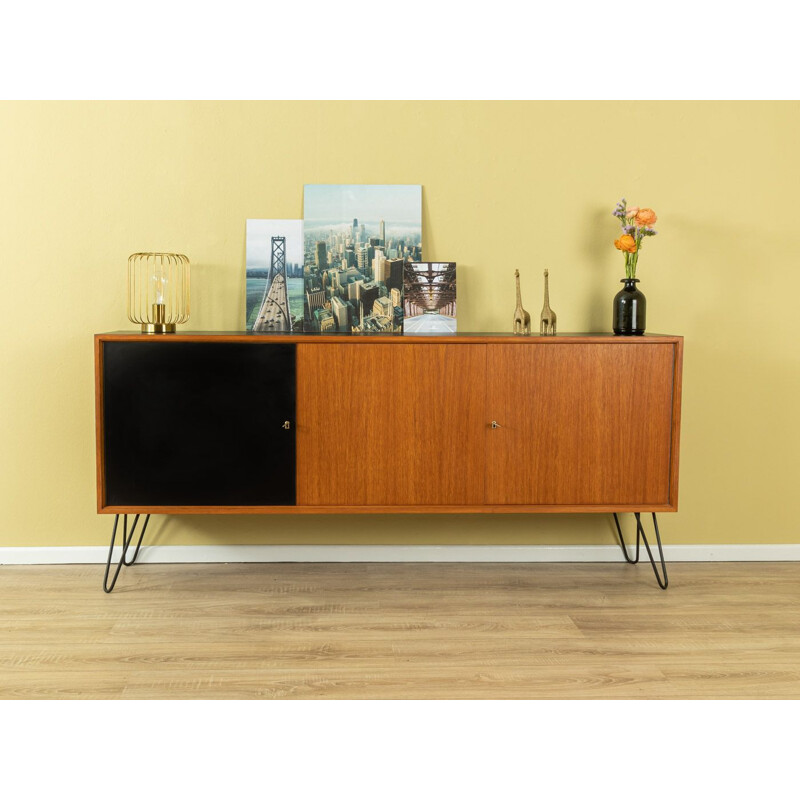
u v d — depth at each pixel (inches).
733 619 114.4
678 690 93.5
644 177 135.8
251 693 92.1
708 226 136.7
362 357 120.3
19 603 118.0
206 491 120.9
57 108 130.4
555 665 99.6
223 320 134.6
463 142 134.4
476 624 111.9
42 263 132.0
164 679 95.3
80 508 135.6
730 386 138.9
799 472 140.6
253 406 120.2
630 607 118.6
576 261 136.3
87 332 133.1
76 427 134.2
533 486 122.7
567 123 135.0
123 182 132.0
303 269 133.4
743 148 136.1
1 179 130.6
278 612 115.6
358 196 133.7
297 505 121.6
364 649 103.7
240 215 133.6
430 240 135.3
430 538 138.9
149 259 132.6
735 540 140.7
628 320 126.2
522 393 121.6
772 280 137.9
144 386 119.6
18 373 133.0
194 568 134.6
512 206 135.4
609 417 122.6
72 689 92.7
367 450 121.3
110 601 119.0
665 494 124.2
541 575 132.5
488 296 136.4
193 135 132.3
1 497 134.6
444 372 120.9
